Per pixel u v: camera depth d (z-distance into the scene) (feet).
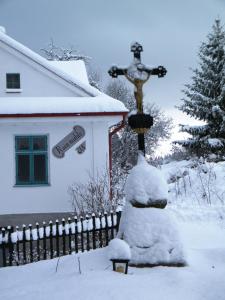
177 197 47.11
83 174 43.04
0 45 46.55
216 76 93.61
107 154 43.39
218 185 46.62
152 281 19.42
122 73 23.91
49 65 46.14
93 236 29.86
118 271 20.70
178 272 20.58
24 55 46.39
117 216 30.48
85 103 42.91
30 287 19.92
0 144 42.63
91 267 21.83
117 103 43.09
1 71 46.52
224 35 94.94
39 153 43.06
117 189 45.68
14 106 42.06
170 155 115.44
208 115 92.02
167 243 22.07
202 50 95.86
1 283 21.97
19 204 42.19
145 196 22.86
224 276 20.22
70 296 17.88
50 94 46.44
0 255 31.99
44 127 43.16
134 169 23.65
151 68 23.75
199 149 92.79
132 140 113.91
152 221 22.52
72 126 43.39
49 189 42.55
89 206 39.55
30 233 28.25
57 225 29.17
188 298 17.65
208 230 34.27
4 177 42.37
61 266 22.76
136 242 22.20
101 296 17.65
